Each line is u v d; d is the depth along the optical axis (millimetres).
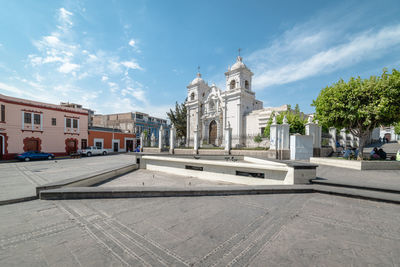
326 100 9852
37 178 8898
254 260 2203
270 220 3346
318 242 2578
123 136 34188
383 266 2049
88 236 2807
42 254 2328
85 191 4730
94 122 42500
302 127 17594
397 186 4871
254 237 2746
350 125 9859
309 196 4797
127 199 4660
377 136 30578
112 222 3311
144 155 11352
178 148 20094
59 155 24141
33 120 21734
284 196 4824
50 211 3859
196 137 17750
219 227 3088
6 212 3809
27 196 4719
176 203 4348
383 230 2900
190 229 3021
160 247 2496
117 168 9133
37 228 3080
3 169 12281
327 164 9750
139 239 2709
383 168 8133
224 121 26797
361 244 2510
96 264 2131
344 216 3467
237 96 25641
